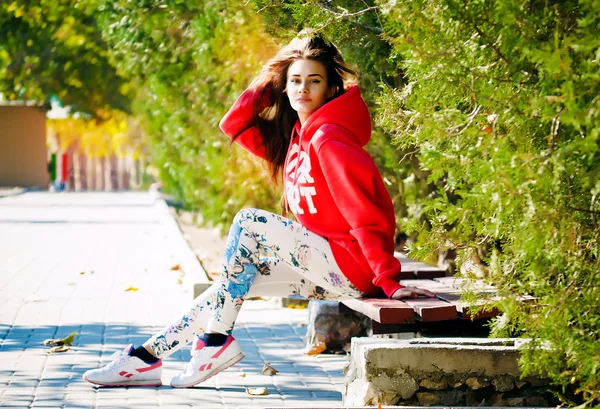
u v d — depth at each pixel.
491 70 4.24
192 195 19.69
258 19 9.20
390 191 9.98
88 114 38.53
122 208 26.28
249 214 5.34
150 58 12.56
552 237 3.85
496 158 3.77
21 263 12.36
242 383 5.82
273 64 5.68
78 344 6.93
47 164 40.47
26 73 30.42
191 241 17.55
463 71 4.16
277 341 7.45
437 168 4.15
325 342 6.97
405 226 4.79
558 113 3.71
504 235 4.56
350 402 5.02
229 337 5.44
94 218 21.78
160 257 13.34
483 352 4.87
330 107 5.28
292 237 5.27
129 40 12.21
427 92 4.35
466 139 4.15
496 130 4.11
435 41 4.10
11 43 26.75
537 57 3.58
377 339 5.14
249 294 5.54
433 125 4.09
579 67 3.71
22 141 39.88
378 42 6.38
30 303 8.93
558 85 3.78
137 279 10.88
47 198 32.03
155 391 5.47
